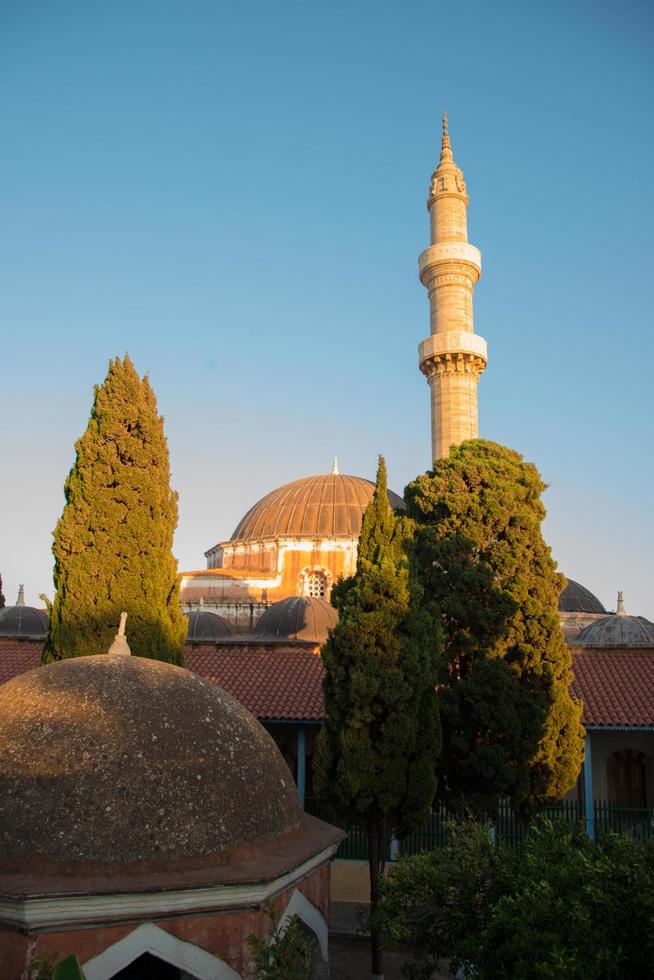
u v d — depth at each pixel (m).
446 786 18.70
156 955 8.45
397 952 16.84
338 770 14.53
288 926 9.30
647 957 7.59
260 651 26.97
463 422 40.41
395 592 15.07
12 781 8.96
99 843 8.59
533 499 21.95
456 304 42.53
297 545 42.75
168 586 17.42
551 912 8.02
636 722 21.27
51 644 16.41
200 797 9.38
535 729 18.44
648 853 9.15
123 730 9.57
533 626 19.66
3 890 7.92
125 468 17.19
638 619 33.56
